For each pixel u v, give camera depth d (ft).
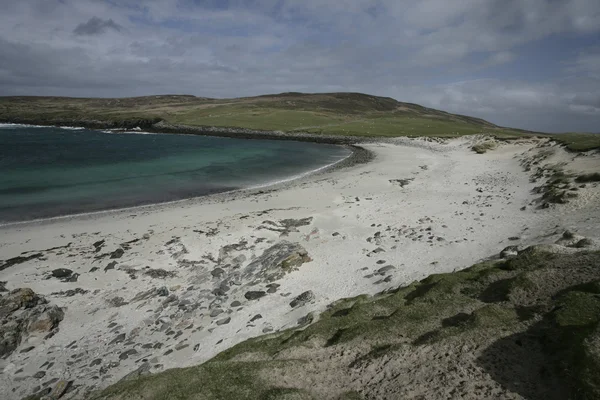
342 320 44.45
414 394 29.60
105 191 136.36
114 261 75.77
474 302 43.14
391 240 79.71
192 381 33.40
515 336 34.40
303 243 82.64
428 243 74.95
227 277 68.80
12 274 70.74
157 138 349.00
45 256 78.89
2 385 43.86
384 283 59.00
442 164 188.96
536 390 28.12
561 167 127.75
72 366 46.75
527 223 78.79
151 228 95.86
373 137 317.42
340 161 216.95
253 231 90.84
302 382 32.60
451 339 35.09
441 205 106.11
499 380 29.71
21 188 136.26
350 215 102.27
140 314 58.18
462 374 30.89
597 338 29.37
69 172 168.14
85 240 88.07
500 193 115.03
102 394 35.40
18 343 51.26
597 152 132.98
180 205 119.44
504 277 47.88
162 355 47.06
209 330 52.19
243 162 210.79
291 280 65.46
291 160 222.07
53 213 109.29
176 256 77.97
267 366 34.63
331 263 71.00
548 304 38.60
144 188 142.82
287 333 45.21
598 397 24.75
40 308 56.90
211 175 171.83
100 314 58.49
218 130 397.60
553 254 50.83
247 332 49.96
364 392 30.71
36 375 45.21
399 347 35.12
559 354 30.45
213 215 106.73
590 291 38.32
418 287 52.08
